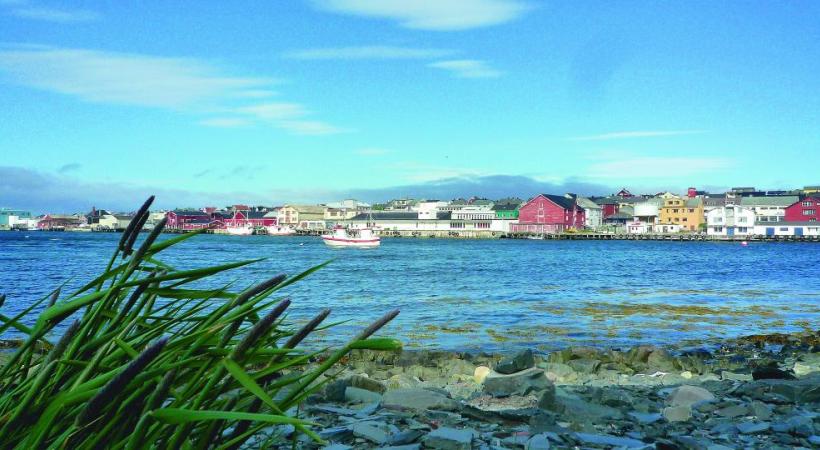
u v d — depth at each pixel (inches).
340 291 1311.5
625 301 1134.4
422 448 255.4
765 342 687.1
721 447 261.1
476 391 389.7
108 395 52.1
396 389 367.2
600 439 266.2
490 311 978.1
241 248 4042.8
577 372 486.0
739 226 6195.9
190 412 54.9
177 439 65.7
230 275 1711.4
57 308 70.2
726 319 899.4
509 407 335.9
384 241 5895.7
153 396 59.8
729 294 1283.2
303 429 57.1
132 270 76.2
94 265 2003.0
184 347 72.7
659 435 282.5
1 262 2149.4
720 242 6112.2
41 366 71.1
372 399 344.2
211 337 73.0
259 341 74.2
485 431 285.4
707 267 2384.4
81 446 62.4
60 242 4594.0
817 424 302.7
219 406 79.1
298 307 1028.5
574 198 7135.8
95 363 67.1
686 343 685.3
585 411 314.8
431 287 1421.0
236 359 63.6
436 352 561.3
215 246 4357.8
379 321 70.2
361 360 547.8
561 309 1005.8
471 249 4168.3
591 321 869.8
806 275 1920.5
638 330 789.9
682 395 356.5
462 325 824.3
